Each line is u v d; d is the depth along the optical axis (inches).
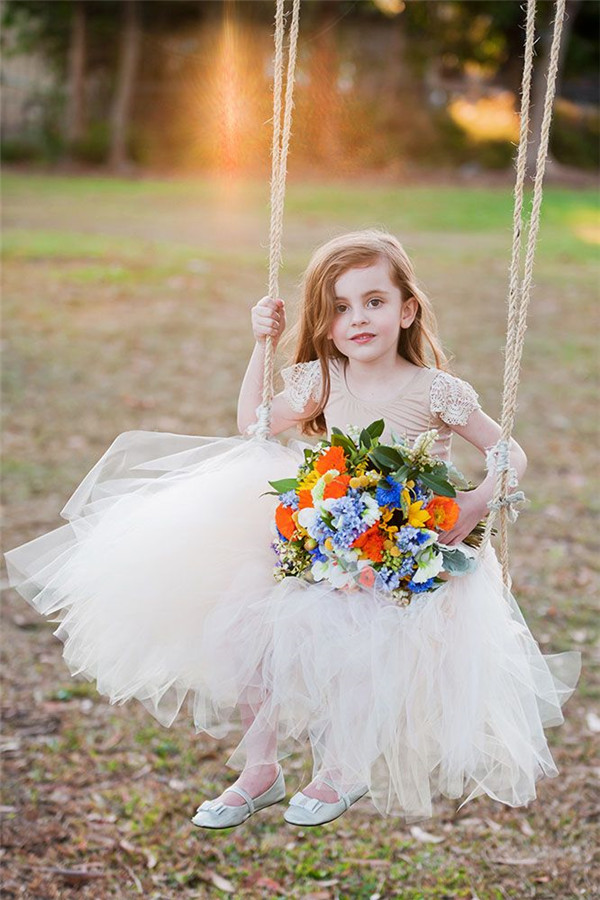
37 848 148.0
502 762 104.5
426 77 1050.7
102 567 107.0
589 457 315.6
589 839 152.5
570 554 249.4
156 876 144.5
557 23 97.0
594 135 1091.3
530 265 101.1
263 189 822.5
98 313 439.5
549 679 108.3
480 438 108.7
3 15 922.7
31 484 272.7
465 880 144.6
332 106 926.4
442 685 99.7
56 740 173.3
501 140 1031.6
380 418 107.8
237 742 175.5
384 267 104.0
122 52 952.9
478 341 426.3
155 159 948.6
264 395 112.0
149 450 118.0
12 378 353.1
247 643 101.1
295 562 103.5
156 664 104.7
